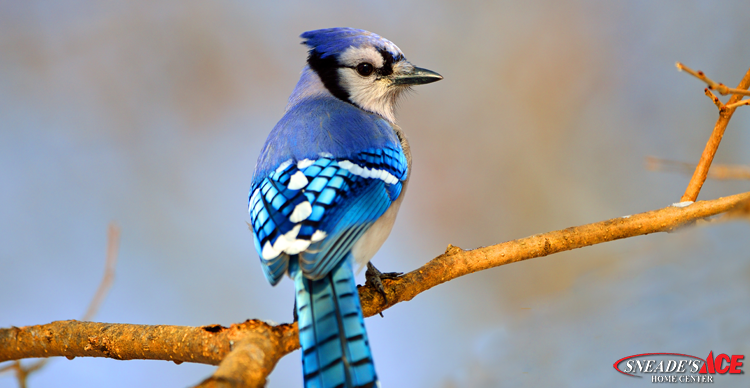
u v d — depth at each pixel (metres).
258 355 5.20
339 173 5.28
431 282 5.27
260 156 5.32
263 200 5.27
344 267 5.23
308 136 5.30
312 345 5.21
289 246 5.23
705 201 5.26
